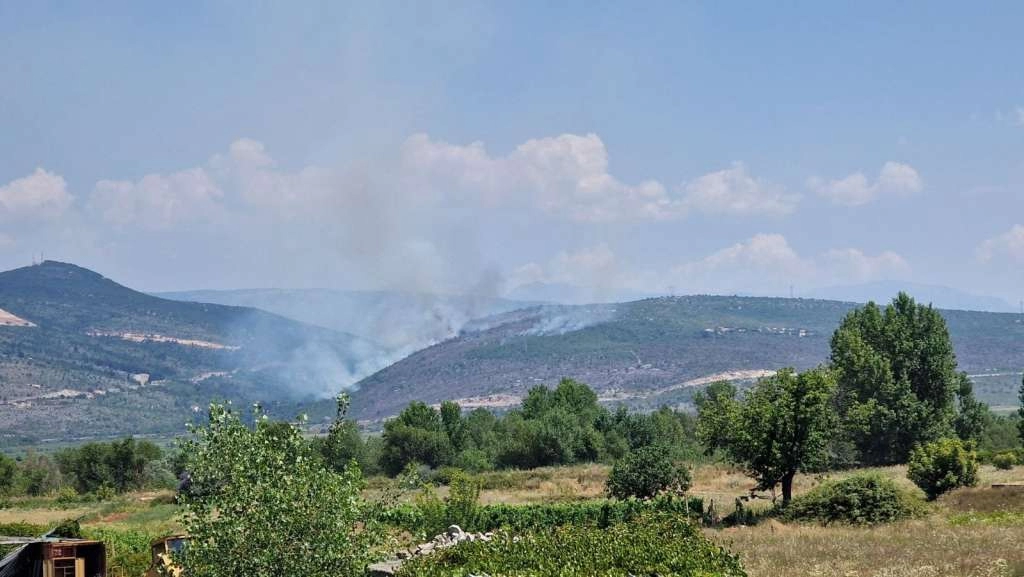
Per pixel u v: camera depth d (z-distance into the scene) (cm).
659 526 2984
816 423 5297
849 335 9425
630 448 11169
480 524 4191
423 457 11206
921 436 9038
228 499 1970
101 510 7900
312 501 1997
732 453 5428
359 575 2045
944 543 3291
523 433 11000
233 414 2052
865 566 2894
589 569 2258
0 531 5050
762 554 3244
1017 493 4644
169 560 2430
